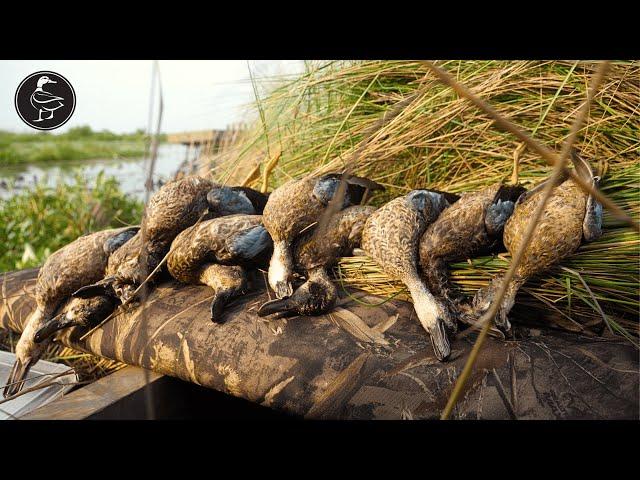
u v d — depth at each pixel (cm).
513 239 107
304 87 204
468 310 111
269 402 111
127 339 134
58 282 148
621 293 109
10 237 317
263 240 136
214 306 125
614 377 95
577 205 103
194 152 332
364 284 131
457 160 168
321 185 135
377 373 104
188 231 140
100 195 336
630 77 147
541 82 156
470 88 163
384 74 192
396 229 120
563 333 110
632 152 138
